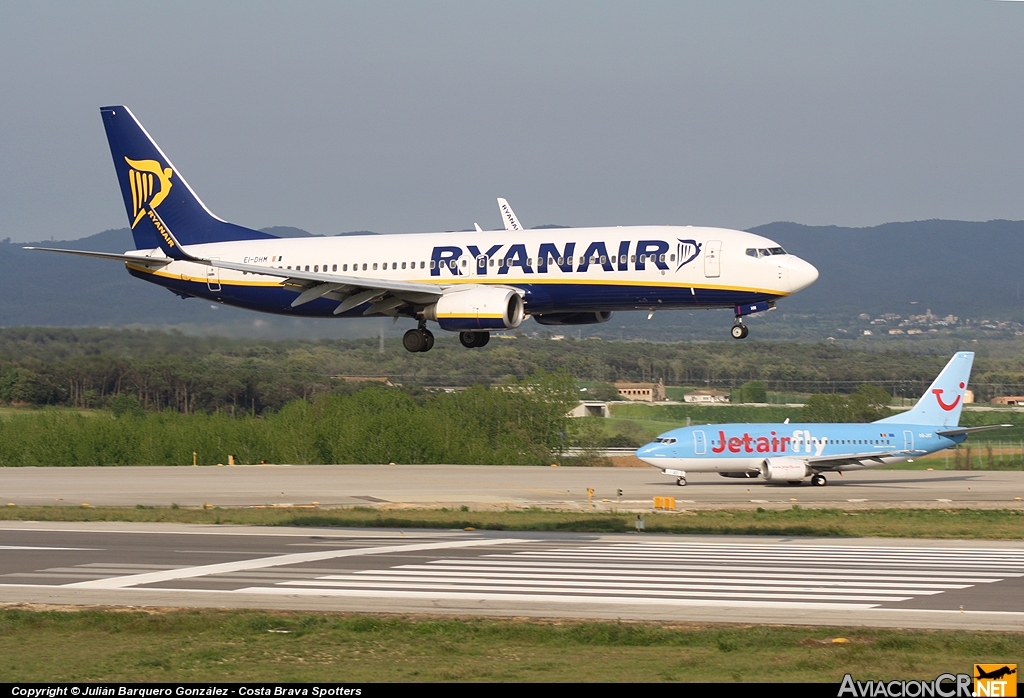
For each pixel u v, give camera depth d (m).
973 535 158.12
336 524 167.50
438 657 77.12
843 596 99.56
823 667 73.88
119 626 86.00
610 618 89.81
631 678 71.44
